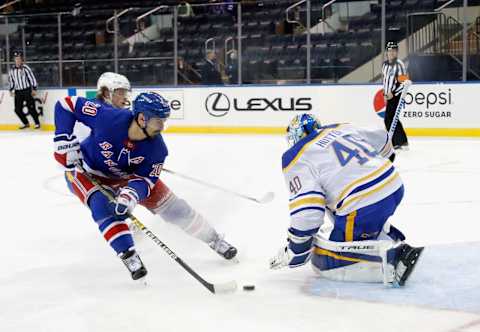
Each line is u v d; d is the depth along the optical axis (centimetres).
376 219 380
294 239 377
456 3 1469
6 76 1806
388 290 377
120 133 399
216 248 445
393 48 1130
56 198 740
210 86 1570
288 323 329
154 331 322
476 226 553
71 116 414
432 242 497
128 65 1689
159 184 435
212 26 1670
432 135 1386
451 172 888
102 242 519
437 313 339
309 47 1523
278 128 1516
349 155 376
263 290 383
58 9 2180
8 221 611
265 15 1717
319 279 402
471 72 1418
